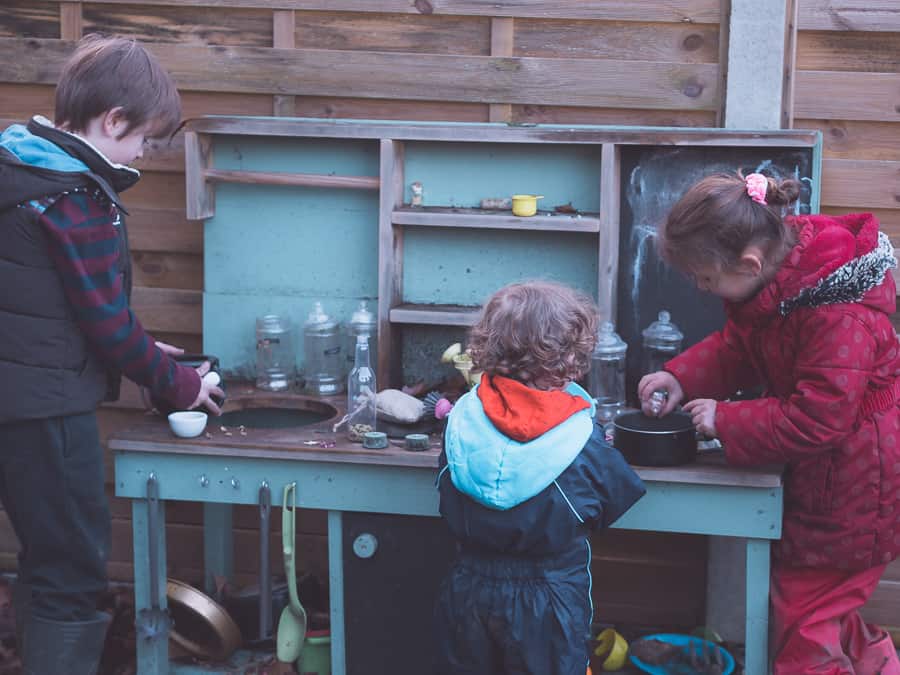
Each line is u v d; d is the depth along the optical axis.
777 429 2.32
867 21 2.87
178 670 2.86
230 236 3.13
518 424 2.14
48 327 2.34
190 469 2.60
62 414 2.36
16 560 3.47
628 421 2.54
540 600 2.18
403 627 2.62
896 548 2.43
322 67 3.08
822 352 2.29
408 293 3.09
